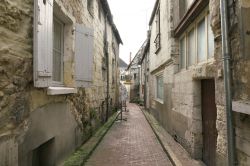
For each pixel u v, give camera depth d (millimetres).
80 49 7211
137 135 11047
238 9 3773
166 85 11492
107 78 15312
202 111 6844
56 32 6441
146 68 24578
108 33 16297
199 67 6246
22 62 3916
